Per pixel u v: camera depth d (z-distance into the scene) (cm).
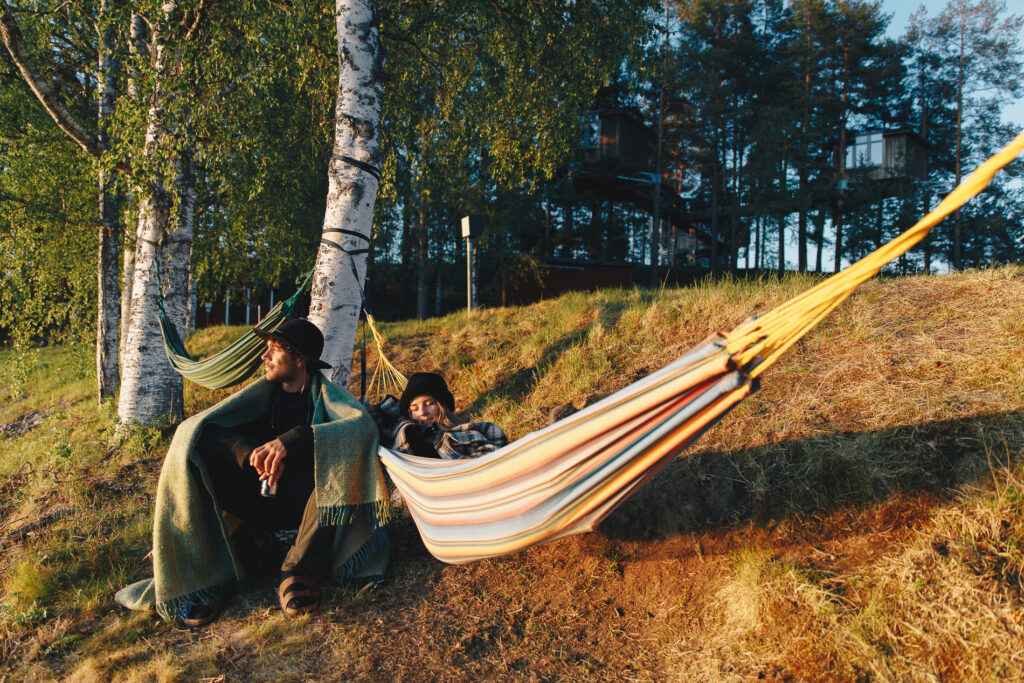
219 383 493
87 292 1060
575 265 2506
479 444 351
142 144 645
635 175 2992
